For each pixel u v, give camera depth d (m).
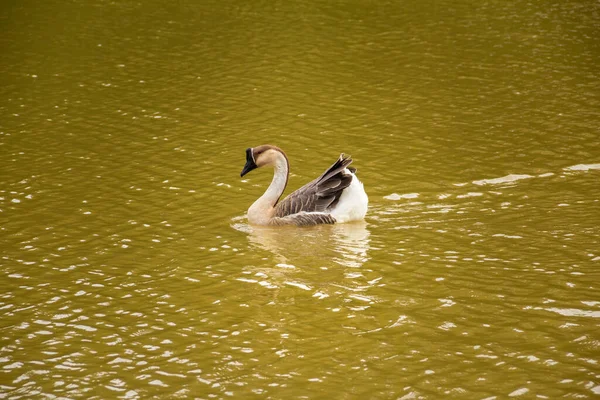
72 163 19.69
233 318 12.39
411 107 23.62
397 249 14.73
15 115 23.22
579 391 10.04
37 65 27.86
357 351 11.27
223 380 10.62
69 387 10.52
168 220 16.39
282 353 11.29
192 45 30.14
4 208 16.97
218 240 15.41
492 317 12.08
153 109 23.77
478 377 10.46
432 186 17.91
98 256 14.70
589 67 26.84
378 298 12.88
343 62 28.02
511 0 36.44
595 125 21.64
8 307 12.80
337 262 14.30
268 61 28.22
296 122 22.58
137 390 10.42
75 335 11.94
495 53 28.66
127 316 12.52
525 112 22.91
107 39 30.94
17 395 10.34
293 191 17.98
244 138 21.42
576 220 15.65
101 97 24.81
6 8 35.53
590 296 12.61
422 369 10.72
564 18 33.19
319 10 35.06
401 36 31.05
